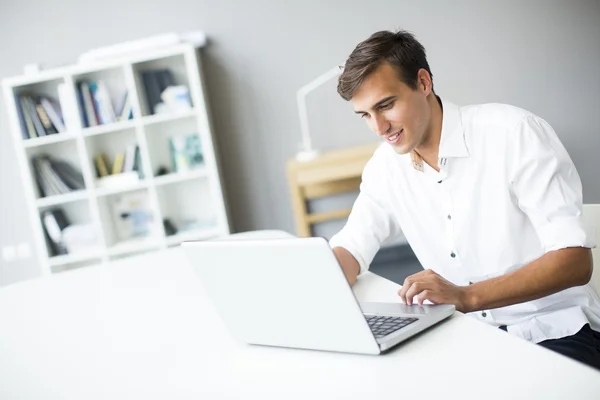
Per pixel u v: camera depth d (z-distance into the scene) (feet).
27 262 15.47
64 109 13.96
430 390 3.10
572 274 4.59
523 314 5.22
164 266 6.46
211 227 14.74
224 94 15.12
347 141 15.33
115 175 14.29
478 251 5.35
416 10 14.84
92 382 3.95
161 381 3.78
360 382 3.32
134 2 14.76
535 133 4.98
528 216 5.14
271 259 3.68
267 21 14.92
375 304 4.39
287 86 15.11
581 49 14.80
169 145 14.85
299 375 3.54
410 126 4.84
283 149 15.33
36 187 14.29
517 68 14.93
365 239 5.57
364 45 4.73
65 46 14.84
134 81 13.98
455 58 14.96
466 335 3.67
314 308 3.67
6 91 13.73
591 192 15.20
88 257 14.26
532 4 14.73
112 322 5.03
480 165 5.15
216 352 4.09
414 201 5.53
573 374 2.99
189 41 14.19
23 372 4.33
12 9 14.69
